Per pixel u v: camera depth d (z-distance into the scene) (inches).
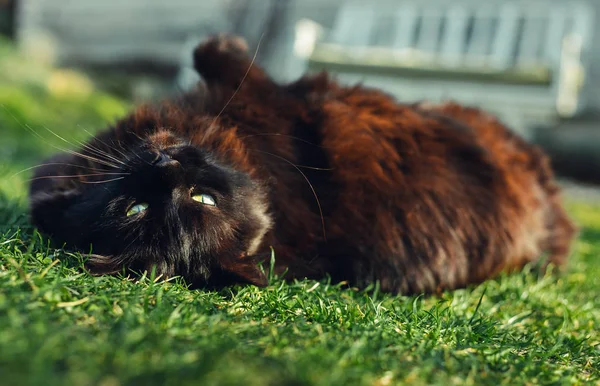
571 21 68.6
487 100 63.2
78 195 25.5
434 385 19.0
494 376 20.4
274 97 28.1
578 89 73.9
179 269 23.9
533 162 31.4
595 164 76.1
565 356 22.7
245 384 17.3
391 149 27.7
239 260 24.4
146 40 90.6
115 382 16.8
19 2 94.5
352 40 73.4
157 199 23.8
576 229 33.1
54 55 92.4
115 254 23.9
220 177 24.8
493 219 28.2
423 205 27.3
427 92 64.0
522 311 26.8
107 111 71.4
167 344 18.3
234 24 86.1
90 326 19.2
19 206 28.5
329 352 19.3
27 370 16.1
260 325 20.8
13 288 20.0
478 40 71.4
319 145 27.4
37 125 59.4
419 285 27.0
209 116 27.2
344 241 26.9
